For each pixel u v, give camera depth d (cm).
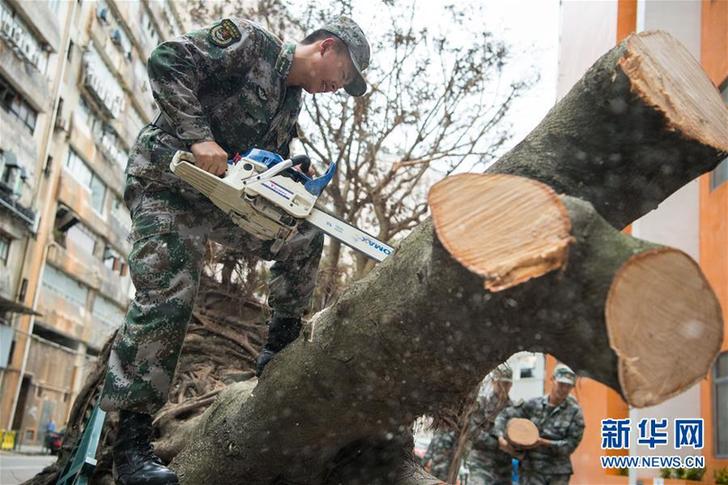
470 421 640
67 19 3192
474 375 239
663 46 225
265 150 300
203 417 333
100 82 3569
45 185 3206
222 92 297
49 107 3125
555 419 733
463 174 194
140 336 273
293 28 1159
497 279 180
